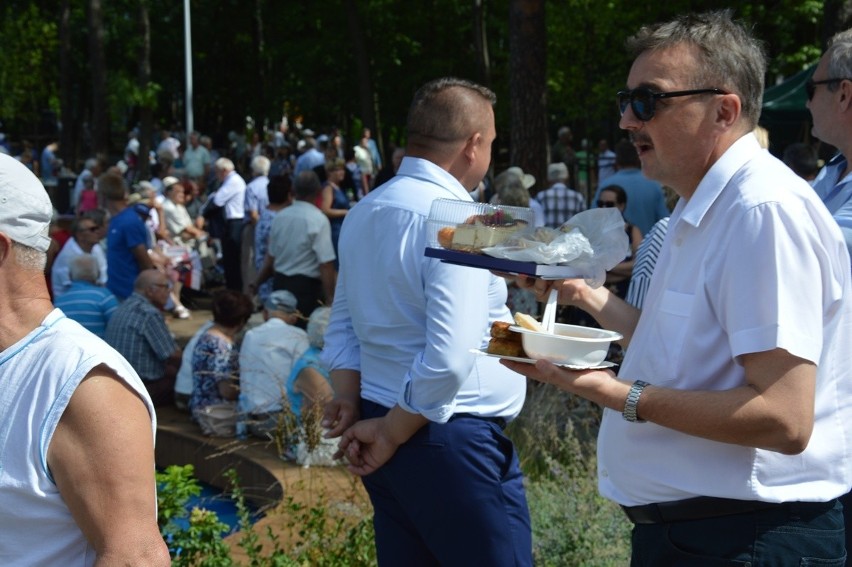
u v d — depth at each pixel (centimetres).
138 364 730
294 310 646
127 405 180
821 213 207
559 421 535
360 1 2809
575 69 2120
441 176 285
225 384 655
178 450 662
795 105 1262
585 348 209
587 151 2061
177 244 1388
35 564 180
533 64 1098
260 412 597
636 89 216
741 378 210
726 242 207
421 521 284
